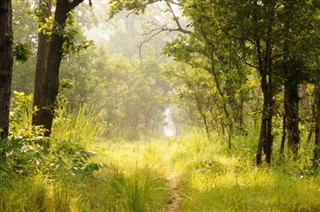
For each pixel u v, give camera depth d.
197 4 9.67
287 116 10.54
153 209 6.11
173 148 15.62
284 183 7.09
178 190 7.89
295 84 10.44
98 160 10.04
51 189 5.45
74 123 12.22
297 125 10.77
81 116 11.65
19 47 6.89
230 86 14.23
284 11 8.62
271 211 5.81
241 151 11.58
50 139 7.35
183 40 14.91
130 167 9.10
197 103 18.44
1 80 6.42
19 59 6.93
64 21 9.51
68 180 5.88
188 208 6.13
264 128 9.41
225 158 10.91
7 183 5.21
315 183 7.34
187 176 8.78
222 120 15.74
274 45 9.67
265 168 8.43
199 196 6.69
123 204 5.86
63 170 6.14
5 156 5.89
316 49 8.98
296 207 5.93
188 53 14.50
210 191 6.82
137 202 5.72
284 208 5.94
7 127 6.57
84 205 5.57
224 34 9.73
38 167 6.20
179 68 19.70
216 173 8.40
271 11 8.55
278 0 8.63
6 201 4.77
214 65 14.78
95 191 6.45
